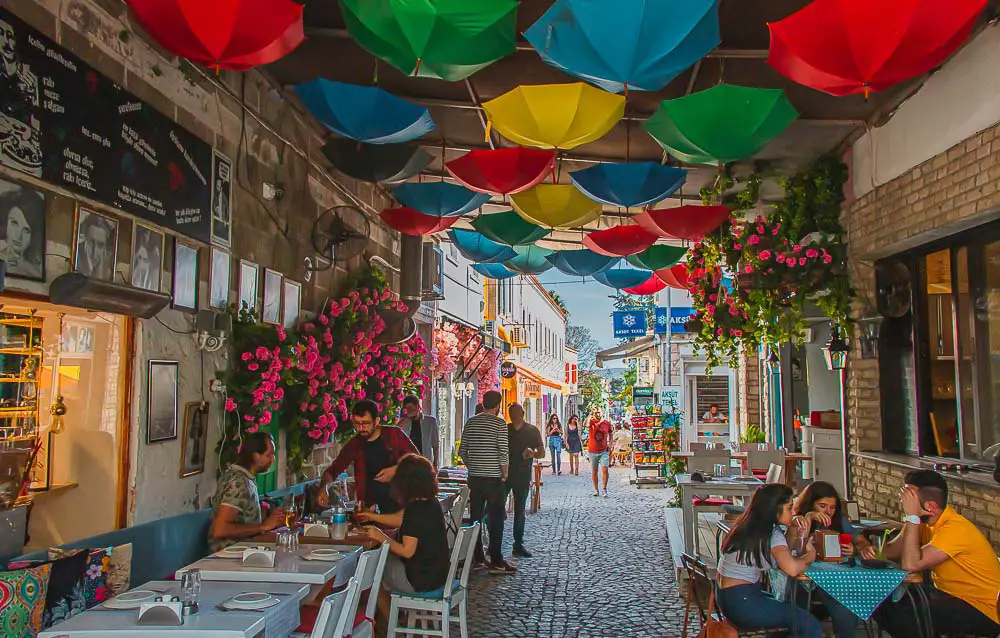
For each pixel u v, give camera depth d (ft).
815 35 13.76
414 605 19.48
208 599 13.79
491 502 30.78
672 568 31.22
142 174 17.61
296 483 27.48
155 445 18.31
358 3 15.23
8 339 16.89
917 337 26.76
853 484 30.73
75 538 17.19
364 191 36.22
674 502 48.11
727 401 69.26
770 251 30.14
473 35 15.20
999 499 20.11
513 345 90.89
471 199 28.76
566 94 18.97
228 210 22.04
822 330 42.29
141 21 14.25
